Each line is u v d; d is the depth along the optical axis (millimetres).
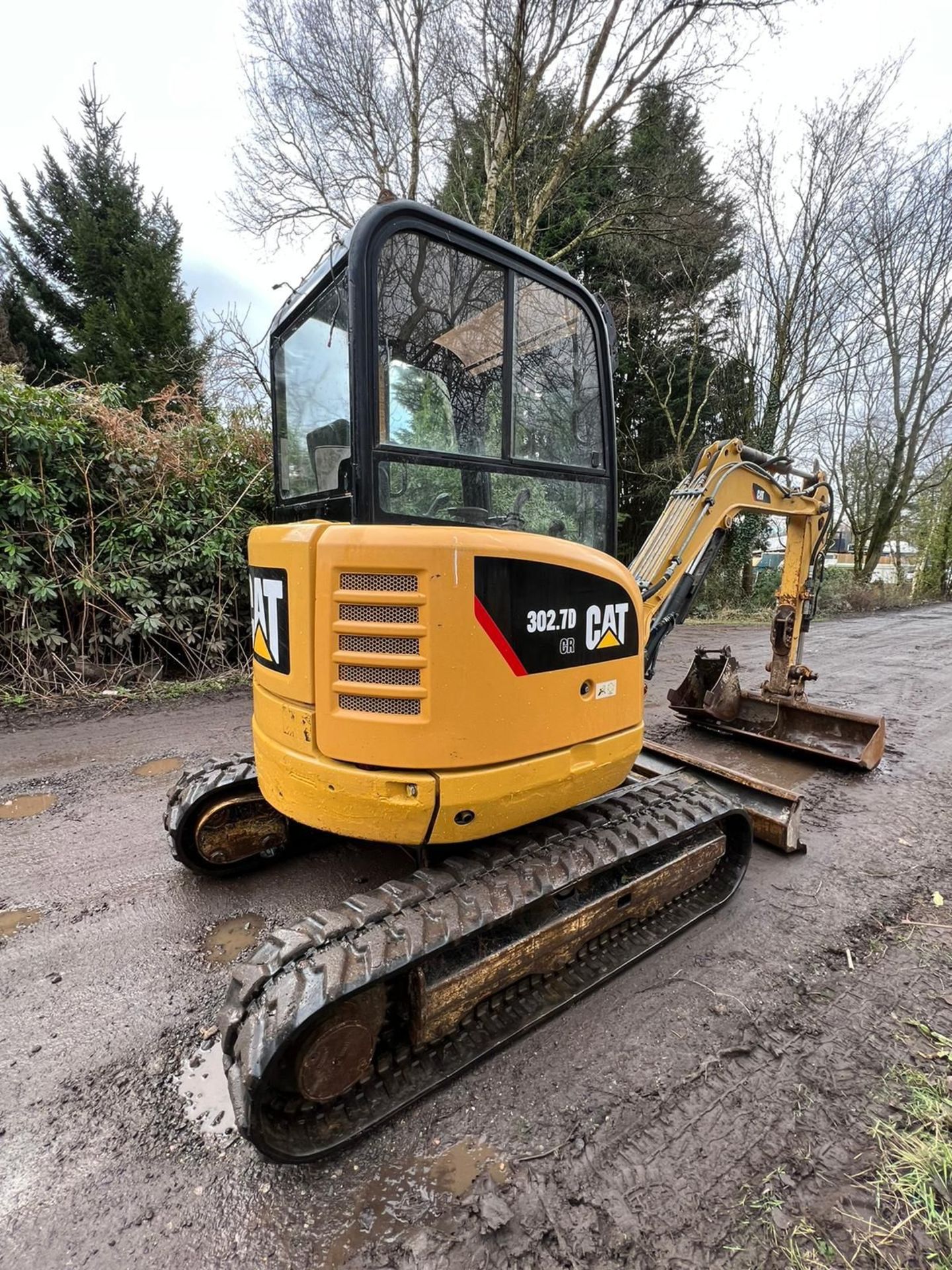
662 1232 1501
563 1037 2096
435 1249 1459
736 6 8750
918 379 17516
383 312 1982
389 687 1841
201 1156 1684
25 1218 1514
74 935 2568
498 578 1880
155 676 6332
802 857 3328
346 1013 1675
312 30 9922
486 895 1963
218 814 2859
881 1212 1554
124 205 20312
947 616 15523
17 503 5535
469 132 10742
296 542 1951
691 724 5508
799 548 4848
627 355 14352
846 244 14742
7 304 18516
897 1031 2133
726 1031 2127
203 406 7648
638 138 12727
